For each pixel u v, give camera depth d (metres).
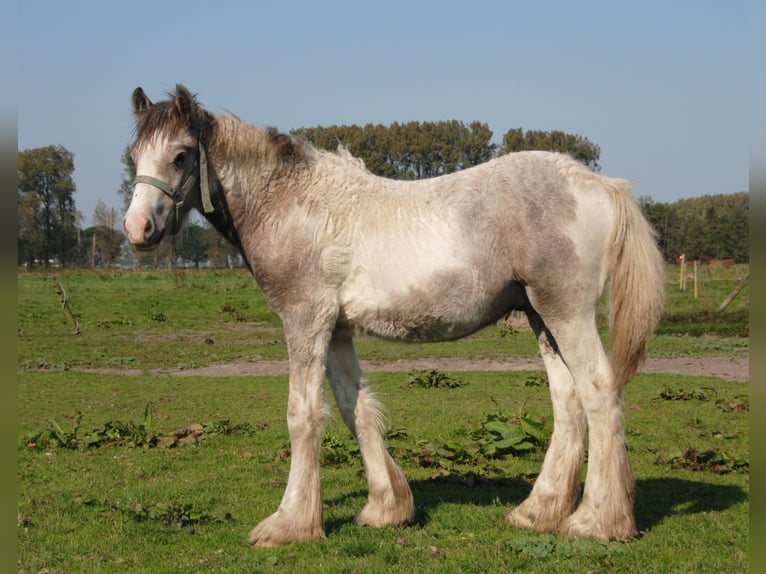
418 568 4.41
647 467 7.11
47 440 8.60
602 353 4.89
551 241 4.78
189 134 4.97
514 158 5.04
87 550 4.91
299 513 4.93
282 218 5.01
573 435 5.19
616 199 4.92
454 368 15.15
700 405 10.54
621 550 4.59
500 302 5.04
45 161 58.66
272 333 22.30
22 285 37.50
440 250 4.86
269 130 5.16
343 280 4.96
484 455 7.50
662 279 4.93
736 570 4.32
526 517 5.18
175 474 7.11
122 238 61.81
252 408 11.00
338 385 5.34
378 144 46.31
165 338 21.06
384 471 5.28
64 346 19.06
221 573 4.40
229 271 47.19
